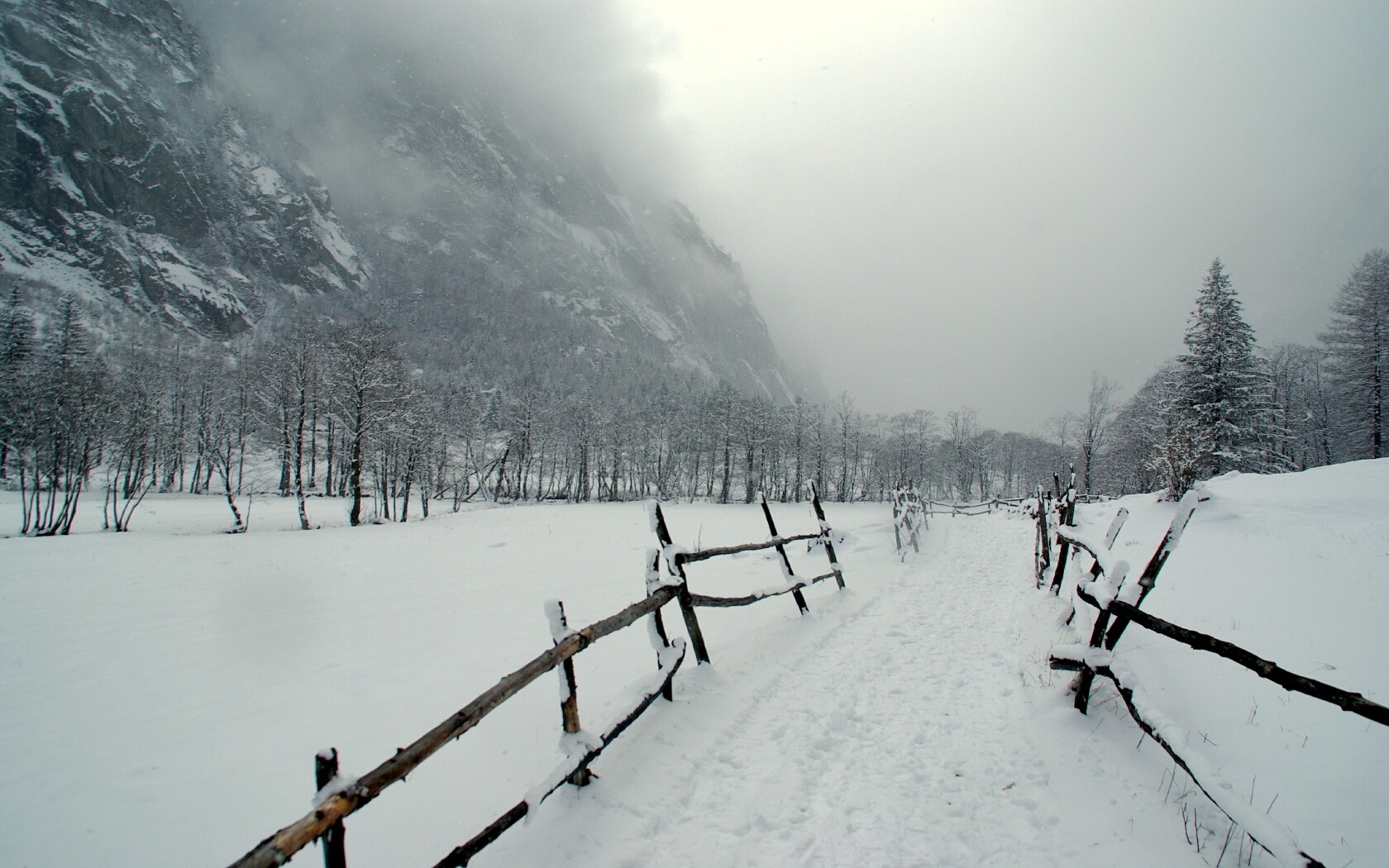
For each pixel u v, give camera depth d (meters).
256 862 1.61
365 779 2.06
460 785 3.49
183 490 49.56
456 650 6.77
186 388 52.19
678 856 3.01
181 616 8.95
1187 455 18.97
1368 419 29.86
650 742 3.97
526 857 2.81
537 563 14.41
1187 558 10.03
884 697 5.03
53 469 26.58
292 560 15.83
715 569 11.80
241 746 4.30
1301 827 2.88
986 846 3.12
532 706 4.71
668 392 130.25
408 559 15.79
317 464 60.47
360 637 7.47
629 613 3.98
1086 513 20.38
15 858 3.00
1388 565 8.38
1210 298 28.14
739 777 3.79
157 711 5.06
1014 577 10.38
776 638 6.38
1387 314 29.08
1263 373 27.95
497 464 60.88
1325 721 3.82
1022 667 5.46
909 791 3.64
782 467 78.88
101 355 58.66
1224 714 4.03
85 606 9.79
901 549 13.09
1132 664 5.02
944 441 89.94
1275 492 15.55
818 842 3.17
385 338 34.72
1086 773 3.62
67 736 4.56
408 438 36.53
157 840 3.17
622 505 53.78
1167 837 2.98
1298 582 7.70
